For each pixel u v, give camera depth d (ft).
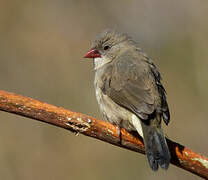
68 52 49.06
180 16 51.72
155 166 26.58
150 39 51.21
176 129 46.57
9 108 26.30
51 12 50.42
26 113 26.48
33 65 48.52
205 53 49.32
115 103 30.27
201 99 47.34
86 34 50.26
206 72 48.47
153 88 29.81
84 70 48.78
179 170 43.80
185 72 48.96
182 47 50.16
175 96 47.93
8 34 49.08
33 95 47.67
